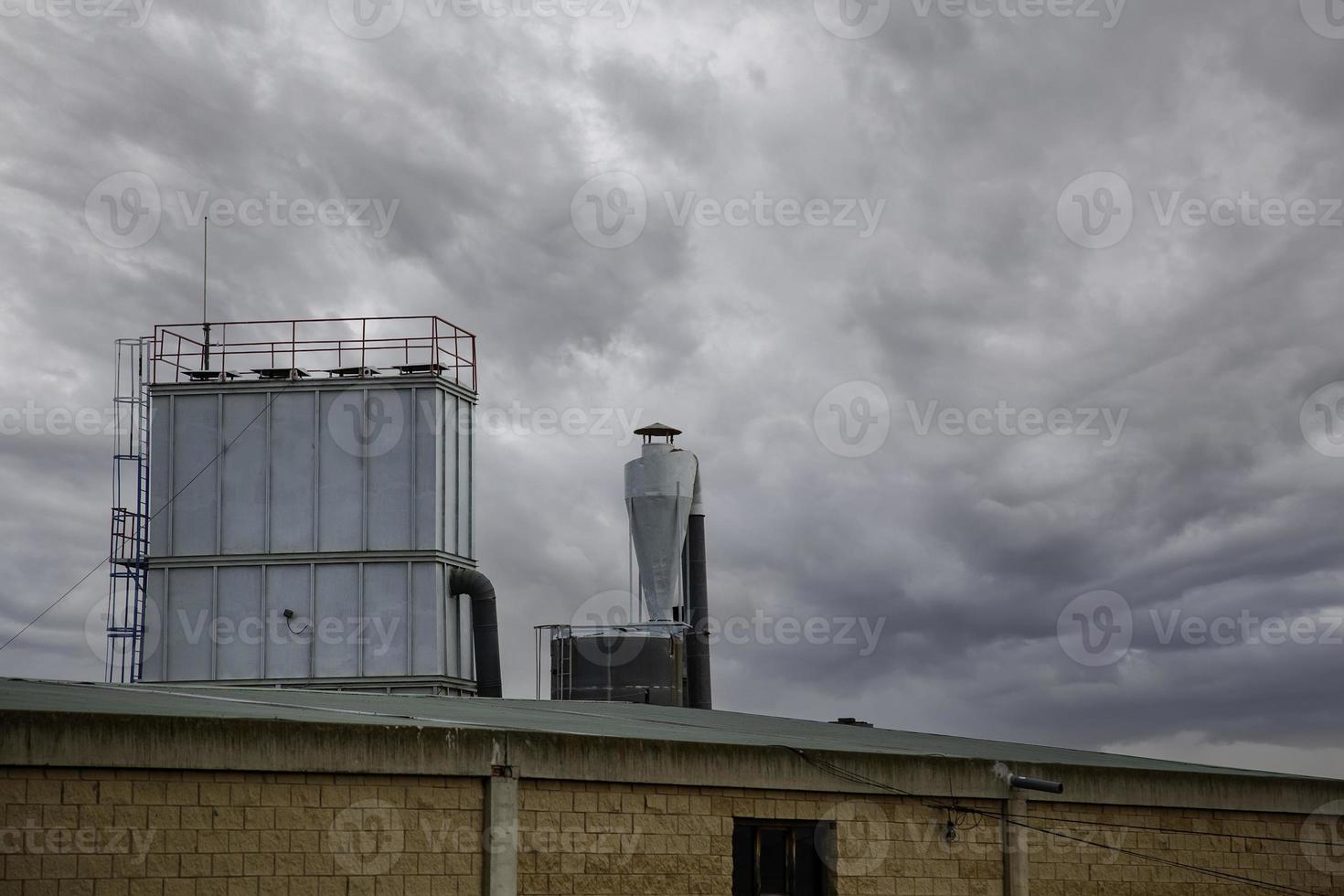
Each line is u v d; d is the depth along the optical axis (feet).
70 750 49.08
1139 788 77.41
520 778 58.65
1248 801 81.00
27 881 48.16
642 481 135.95
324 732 54.19
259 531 138.21
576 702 99.76
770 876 65.98
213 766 51.70
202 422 139.85
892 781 69.36
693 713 98.48
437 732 56.80
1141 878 76.84
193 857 51.16
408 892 55.47
